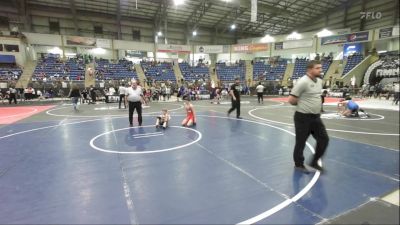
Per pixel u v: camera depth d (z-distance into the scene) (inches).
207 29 1478.8
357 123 354.3
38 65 1007.0
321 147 164.6
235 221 109.9
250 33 1589.6
